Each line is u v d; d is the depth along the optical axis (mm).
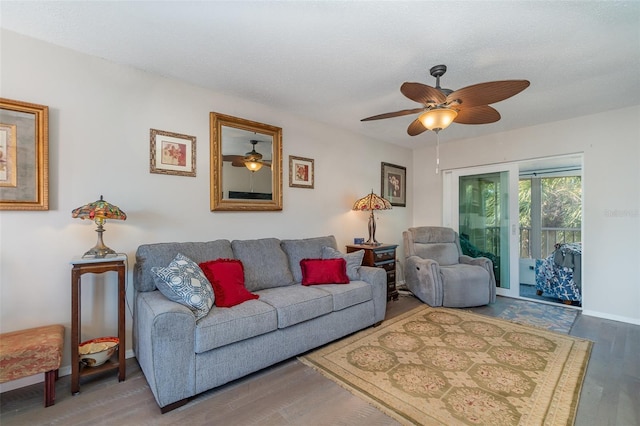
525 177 5469
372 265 3631
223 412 1705
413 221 5207
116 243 2305
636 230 3154
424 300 3799
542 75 2467
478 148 4434
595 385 1947
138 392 1879
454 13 1703
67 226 2107
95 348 2074
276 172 3258
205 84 2691
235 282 2309
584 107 3201
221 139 2857
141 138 2418
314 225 3691
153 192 2477
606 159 3332
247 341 2018
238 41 2016
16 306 1933
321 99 3035
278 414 1690
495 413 1675
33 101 1986
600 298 3346
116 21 1808
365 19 1764
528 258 5199
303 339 2332
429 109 2131
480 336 2756
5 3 1635
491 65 2309
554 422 1597
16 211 1931
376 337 2730
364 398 1829
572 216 5062
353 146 4180
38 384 1970
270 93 2889
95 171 2215
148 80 2455
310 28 1860
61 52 2090
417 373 2105
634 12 1683
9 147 1901
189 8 1681
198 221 2723
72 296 1843
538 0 1590
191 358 1777
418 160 5168
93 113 2209
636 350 2467
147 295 2072
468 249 4676
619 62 2258
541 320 3209
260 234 3166
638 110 3145
